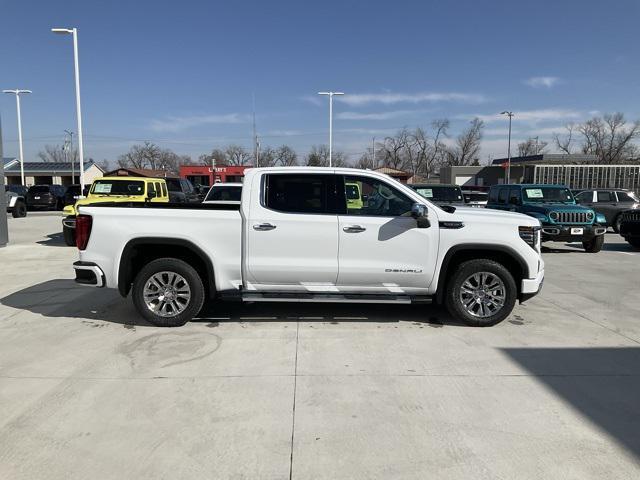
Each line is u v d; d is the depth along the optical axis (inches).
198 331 223.1
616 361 189.0
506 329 228.5
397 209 226.4
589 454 125.5
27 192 1221.1
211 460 123.0
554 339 214.5
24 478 115.6
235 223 222.8
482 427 138.9
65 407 150.1
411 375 174.6
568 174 1908.2
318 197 224.5
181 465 121.0
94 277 226.2
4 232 515.8
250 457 124.3
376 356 192.9
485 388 164.1
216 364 183.9
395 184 227.0
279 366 182.2
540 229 232.7
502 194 586.2
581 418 144.2
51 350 198.7
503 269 226.7
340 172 226.5
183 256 234.8
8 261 423.5
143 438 133.0
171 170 4055.1
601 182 1898.4
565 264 431.8
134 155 4037.9
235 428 138.1
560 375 175.2
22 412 147.1
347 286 226.8
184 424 140.3
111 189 565.0
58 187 1328.7
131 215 223.9
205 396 157.5
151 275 226.2
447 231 223.6
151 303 228.7
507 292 226.8
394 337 215.9
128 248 224.2
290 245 221.5
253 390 162.1
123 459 123.4
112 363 184.9
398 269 223.8
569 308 269.1
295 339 212.5
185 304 228.1
